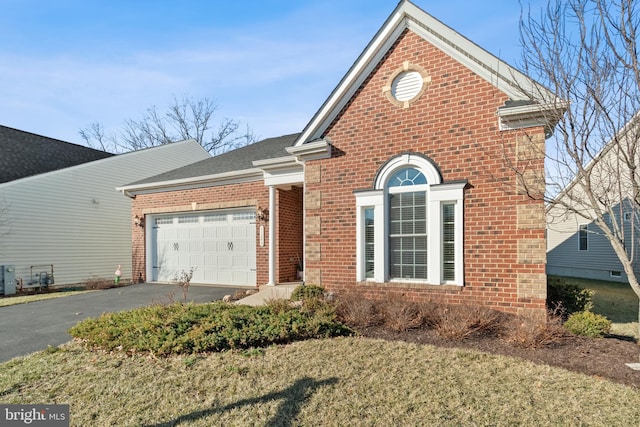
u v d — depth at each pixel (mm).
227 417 3725
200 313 6664
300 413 3762
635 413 3666
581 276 18094
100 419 3732
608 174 5547
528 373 4570
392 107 8203
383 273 8109
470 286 7262
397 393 4113
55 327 7504
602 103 4926
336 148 8844
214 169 13664
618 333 7016
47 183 15273
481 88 7301
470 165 7367
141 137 37281
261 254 12008
